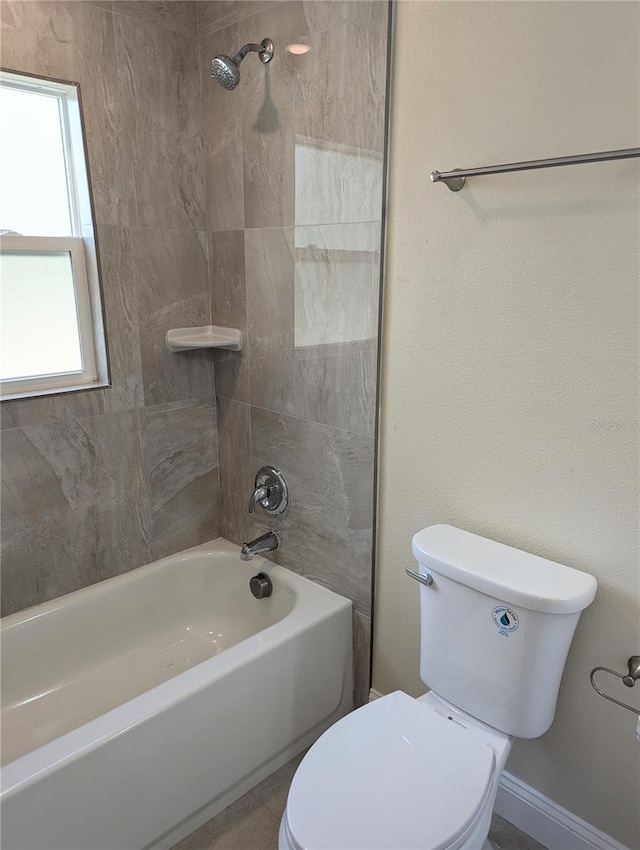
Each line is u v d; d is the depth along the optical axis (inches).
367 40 57.6
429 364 60.3
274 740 68.4
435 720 53.2
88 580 79.7
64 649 76.4
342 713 77.2
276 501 81.0
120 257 75.2
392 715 53.9
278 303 74.7
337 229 65.2
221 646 85.0
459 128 53.2
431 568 55.6
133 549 83.7
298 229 69.7
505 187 51.2
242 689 62.6
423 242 58.0
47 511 74.1
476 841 45.3
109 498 79.7
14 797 46.7
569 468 52.1
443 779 47.3
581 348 49.4
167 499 86.3
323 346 70.2
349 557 73.4
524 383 53.5
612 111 44.7
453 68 52.6
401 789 46.5
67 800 50.2
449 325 57.8
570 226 48.1
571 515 52.8
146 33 72.6
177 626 87.6
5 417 68.7
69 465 75.0
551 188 48.5
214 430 89.8
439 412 60.6
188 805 60.7
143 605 83.7
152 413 82.1
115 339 76.5
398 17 55.4
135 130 73.7
